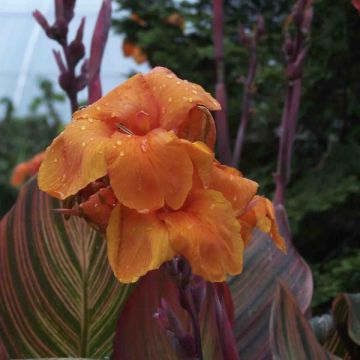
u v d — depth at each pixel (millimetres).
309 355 679
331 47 1605
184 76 1906
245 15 1900
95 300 852
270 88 1793
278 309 694
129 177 543
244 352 821
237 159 1137
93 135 573
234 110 1826
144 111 593
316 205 1588
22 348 850
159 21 1908
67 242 860
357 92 1669
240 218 604
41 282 854
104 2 890
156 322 736
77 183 555
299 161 1777
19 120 4195
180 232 540
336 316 855
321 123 1795
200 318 753
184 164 545
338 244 1731
